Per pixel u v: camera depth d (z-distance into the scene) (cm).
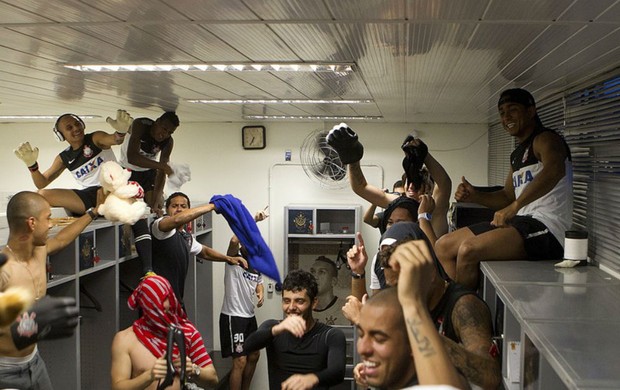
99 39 232
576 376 116
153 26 208
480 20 194
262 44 241
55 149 768
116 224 396
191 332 316
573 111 340
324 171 707
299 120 708
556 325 151
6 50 256
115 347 302
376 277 245
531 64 276
